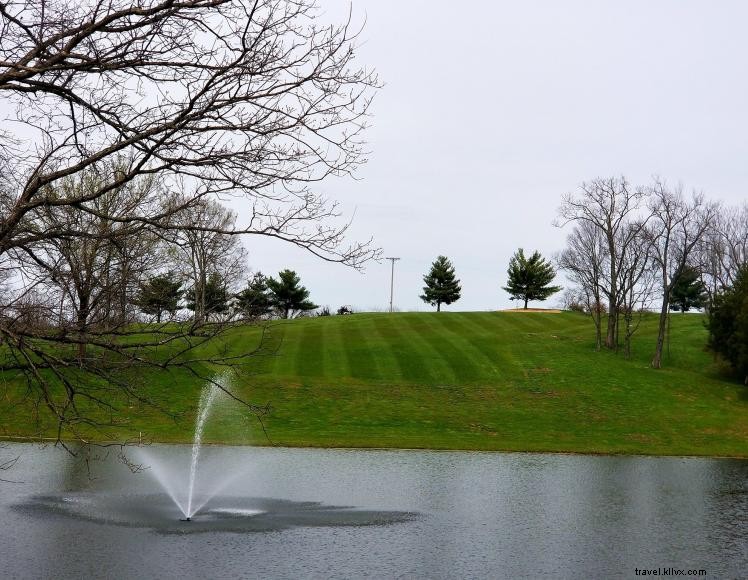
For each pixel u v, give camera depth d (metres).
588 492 21.92
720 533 16.75
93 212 7.40
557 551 14.79
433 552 14.36
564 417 41.28
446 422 38.25
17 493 19.11
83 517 16.42
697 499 21.27
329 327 66.56
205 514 17.03
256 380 43.81
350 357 52.91
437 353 55.81
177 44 7.50
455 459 28.38
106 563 12.95
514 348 59.72
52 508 17.28
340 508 18.16
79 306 8.19
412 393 44.50
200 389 40.44
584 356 58.19
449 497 20.22
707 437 38.47
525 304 104.50
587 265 76.06
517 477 24.41
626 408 44.19
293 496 19.56
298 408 38.94
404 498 19.80
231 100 7.33
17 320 7.59
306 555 13.81
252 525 16.05
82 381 8.55
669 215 58.28
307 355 52.53
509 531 16.44
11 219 7.01
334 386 44.50
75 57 7.04
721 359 58.94
